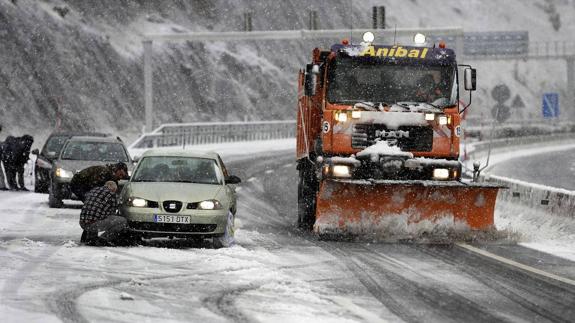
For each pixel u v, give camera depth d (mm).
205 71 169500
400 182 41125
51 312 22797
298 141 54375
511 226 47594
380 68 45594
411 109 45031
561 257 37125
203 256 34312
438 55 45844
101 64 142875
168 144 130000
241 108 170875
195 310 23594
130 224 37625
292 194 74312
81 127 129250
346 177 43719
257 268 31531
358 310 24281
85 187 48875
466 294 27531
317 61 48125
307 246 39844
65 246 36406
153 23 171500
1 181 71875
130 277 28953
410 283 29516
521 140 158875
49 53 132625
